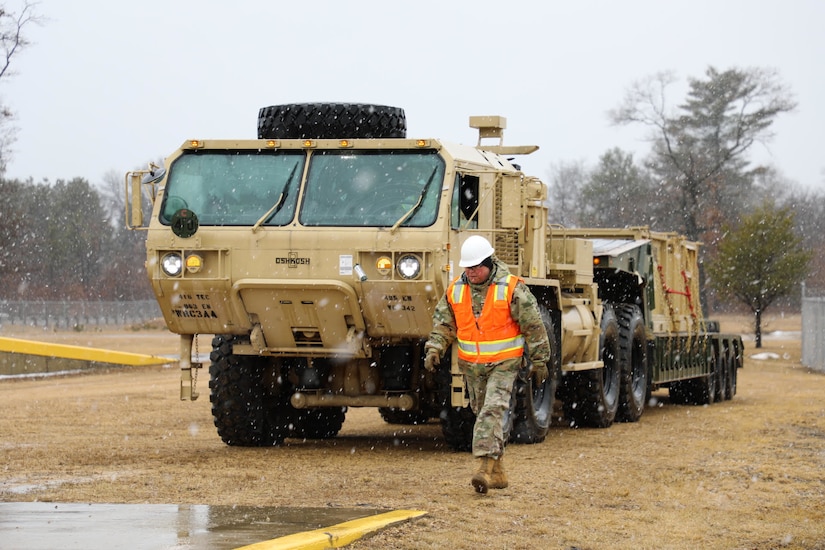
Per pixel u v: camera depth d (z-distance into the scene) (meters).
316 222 12.20
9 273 51.59
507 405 9.78
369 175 12.29
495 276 9.75
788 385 27.48
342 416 15.30
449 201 12.00
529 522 8.72
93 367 31.70
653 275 19.95
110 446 13.46
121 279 82.62
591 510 9.35
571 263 15.68
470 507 9.16
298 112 12.94
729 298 48.12
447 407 12.70
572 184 84.31
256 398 13.38
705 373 22.03
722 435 15.34
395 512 8.59
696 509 9.60
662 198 62.72
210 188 12.59
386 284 11.93
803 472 11.67
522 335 9.84
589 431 15.96
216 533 7.51
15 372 30.39
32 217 78.12
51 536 7.36
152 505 8.77
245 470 11.21
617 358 17.16
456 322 9.91
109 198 99.00
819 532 8.80
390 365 13.07
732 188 63.03
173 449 13.21
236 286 12.22
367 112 12.91
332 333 12.41
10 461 11.85
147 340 52.44
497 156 14.08
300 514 8.40
